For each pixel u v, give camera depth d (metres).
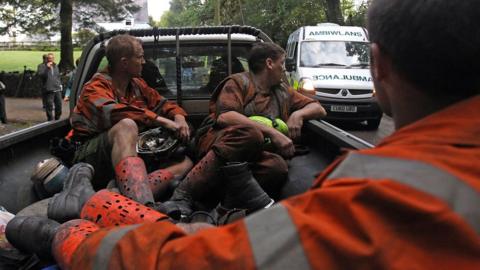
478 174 0.90
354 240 0.88
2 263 2.26
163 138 3.36
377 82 1.17
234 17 29.38
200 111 4.56
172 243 1.09
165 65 4.53
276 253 0.91
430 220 0.85
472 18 0.97
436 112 1.04
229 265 0.95
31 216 2.33
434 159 0.92
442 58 1.00
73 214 2.45
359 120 11.63
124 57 3.38
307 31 13.48
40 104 19.31
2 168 3.13
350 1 28.12
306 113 3.72
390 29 1.05
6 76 21.50
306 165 3.74
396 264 0.84
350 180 0.96
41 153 3.84
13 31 24.72
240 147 2.82
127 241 1.16
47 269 2.03
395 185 0.89
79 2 25.06
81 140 3.40
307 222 0.92
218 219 2.65
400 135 1.03
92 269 1.16
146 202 2.61
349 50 12.69
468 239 0.83
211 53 4.54
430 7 0.99
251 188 2.67
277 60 3.54
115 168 2.84
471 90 1.02
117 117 3.19
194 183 2.88
